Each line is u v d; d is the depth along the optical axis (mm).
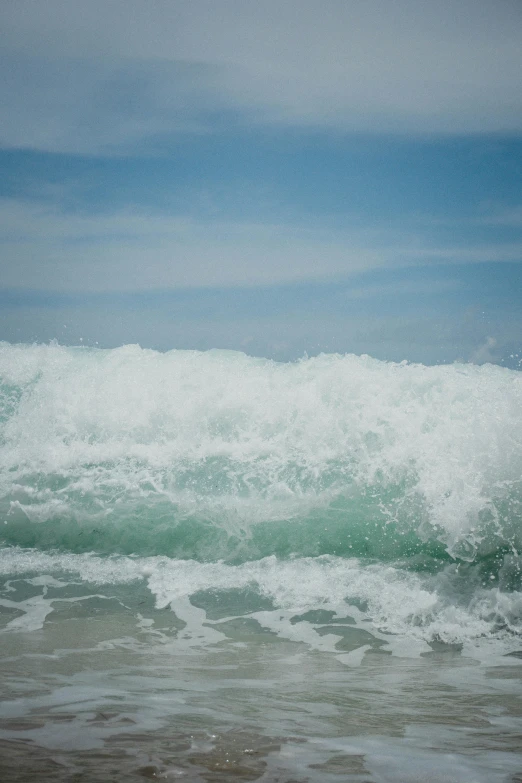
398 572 5562
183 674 3613
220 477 6785
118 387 7707
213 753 2314
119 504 6656
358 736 2662
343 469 6594
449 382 6938
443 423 6562
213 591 5332
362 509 6262
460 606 4988
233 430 7184
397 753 2453
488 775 2250
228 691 3305
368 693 3381
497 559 5637
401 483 6340
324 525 6180
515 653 4238
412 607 4965
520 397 6402
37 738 2414
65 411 7648
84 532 6426
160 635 4418
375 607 5004
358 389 7059
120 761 2184
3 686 3244
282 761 2287
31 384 8016
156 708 2896
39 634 4387
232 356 8055
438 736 2707
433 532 5949
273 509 6402
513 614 4840
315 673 3756
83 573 5723
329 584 5398
